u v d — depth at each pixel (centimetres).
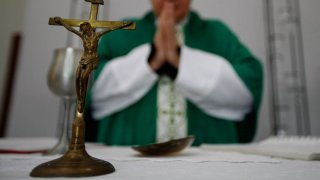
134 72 124
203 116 129
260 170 33
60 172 27
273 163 40
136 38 147
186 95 124
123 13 185
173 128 127
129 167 34
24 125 184
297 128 174
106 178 26
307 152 46
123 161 40
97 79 123
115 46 145
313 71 180
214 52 147
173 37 124
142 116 128
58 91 52
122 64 125
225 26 156
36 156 47
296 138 86
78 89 32
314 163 41
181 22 150
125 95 125
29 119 184
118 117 128
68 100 53
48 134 181
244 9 191
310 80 179
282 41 185
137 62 126
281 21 187
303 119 175
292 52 183
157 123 127
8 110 186
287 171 33
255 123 137
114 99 125
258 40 186
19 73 191
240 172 32
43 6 198
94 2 35
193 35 150
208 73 121
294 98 177
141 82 124
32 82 189
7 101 187
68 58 52
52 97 185
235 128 131
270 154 51
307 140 82
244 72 133
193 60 123
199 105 125
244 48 148
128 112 128
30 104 186
